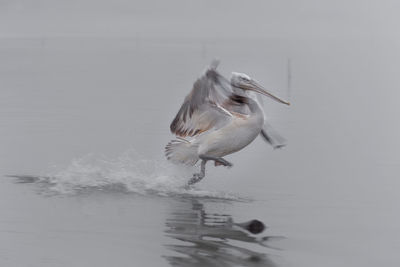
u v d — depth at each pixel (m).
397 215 20.00
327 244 17.08
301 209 20.61
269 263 15.52
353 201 21.70
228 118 22.94
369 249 16.70
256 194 22.67
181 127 23.42
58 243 16.84
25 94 57.94
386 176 25.69
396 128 39.19
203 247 16.58
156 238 17.28
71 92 60.41
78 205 20.61
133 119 42.12
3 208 20.03
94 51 164.25
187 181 24.58
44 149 30.58
